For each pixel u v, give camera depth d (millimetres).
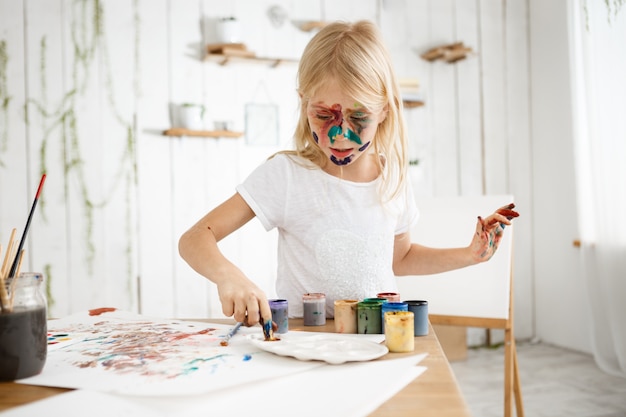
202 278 3043
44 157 2785
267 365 750
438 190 3451
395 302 990
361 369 730
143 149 2941
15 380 704
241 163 3113
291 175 1248
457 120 3490
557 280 3404
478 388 2623
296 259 1265
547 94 3467
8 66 2736
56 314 2797
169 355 814
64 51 2814
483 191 3533
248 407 603
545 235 3508
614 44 2695
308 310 1085
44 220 2785
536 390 2559
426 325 975
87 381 694
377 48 1151
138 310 2936
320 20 3252
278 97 3180
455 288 1896
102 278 2871
